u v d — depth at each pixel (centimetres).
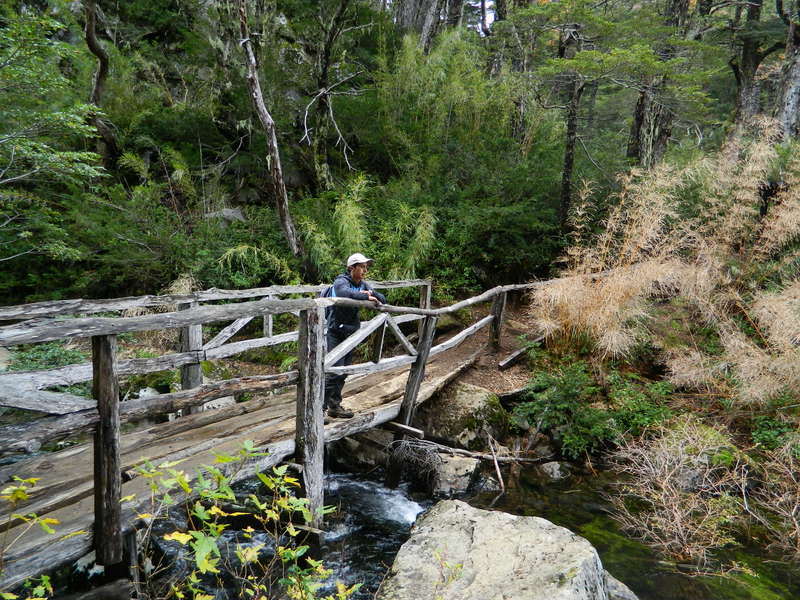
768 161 812
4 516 274
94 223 858
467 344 833
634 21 1014
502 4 1443
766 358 599
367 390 588
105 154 1083
